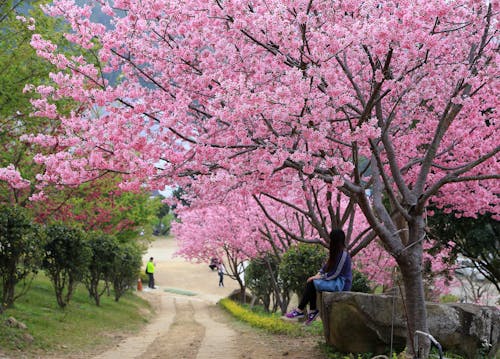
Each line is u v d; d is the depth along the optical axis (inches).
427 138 358.3
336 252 300.5
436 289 627.8
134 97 284.2
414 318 273.7
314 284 297.1
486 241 433.1
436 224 455.8
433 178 386.0
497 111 335.3
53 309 479.8
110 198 725.3
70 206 613.0
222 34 294.2
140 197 902.4
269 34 262.2
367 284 537.3
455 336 292.8
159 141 287.3
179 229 1017.5
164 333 514.0
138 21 282.2
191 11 289.1
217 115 245.6
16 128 455.5
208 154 277.0
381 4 284.5
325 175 286.4
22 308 430.9
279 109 235.0
